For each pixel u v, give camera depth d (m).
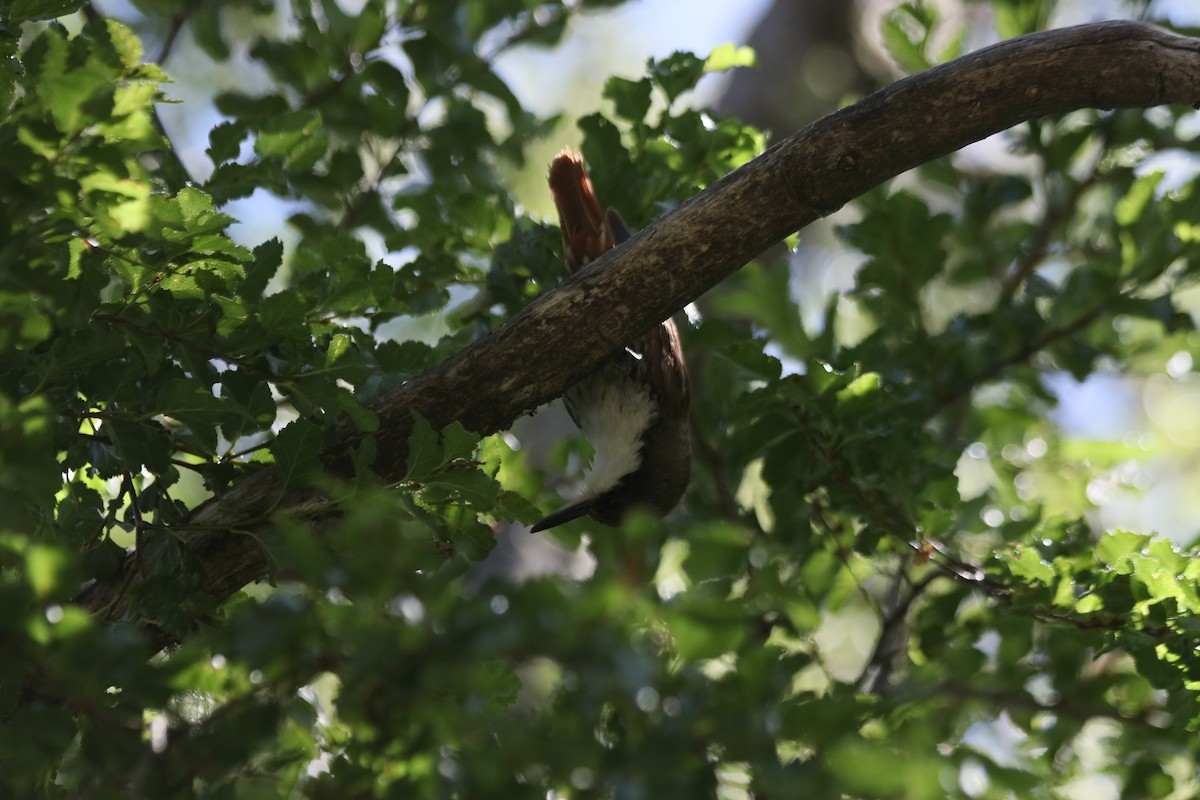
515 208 9.27
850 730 3.96
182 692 4.11
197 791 4.04
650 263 6.56
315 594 4.06
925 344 9.40
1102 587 6.54
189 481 12.13
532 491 8.68
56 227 4.91
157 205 5.26
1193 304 14.82
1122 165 10.08
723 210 6.50
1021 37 6.37
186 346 5.77
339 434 6.55
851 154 6.36
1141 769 6.58
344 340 5.86
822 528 8.32
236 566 6.23
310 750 5.08
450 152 9.58
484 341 6.68
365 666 3.61
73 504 5.85
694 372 11.55
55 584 3.81
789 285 9.44
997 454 10.50
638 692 3.60
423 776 4.11
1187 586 6.39
